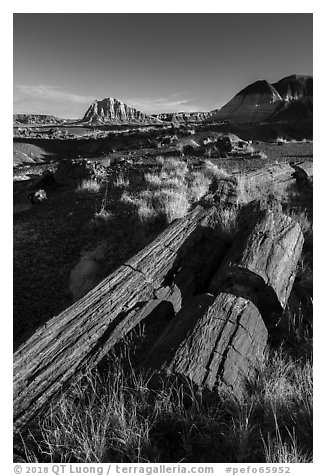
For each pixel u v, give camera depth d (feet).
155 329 11.85
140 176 36.91
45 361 10.16
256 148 65.46
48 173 43.98
